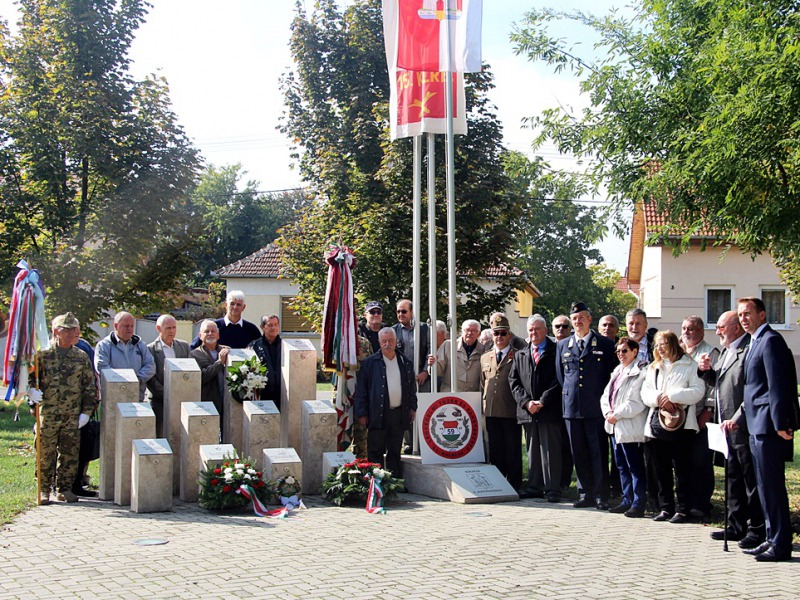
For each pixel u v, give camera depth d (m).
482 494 10.28
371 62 21.77
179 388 10.52
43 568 6.80
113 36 18.56
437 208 18.97
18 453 13.51
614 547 7.82
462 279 19.67
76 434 9.90
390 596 6.12
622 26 11.05
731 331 8.17
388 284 19.06
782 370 7.37
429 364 11.49
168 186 18.55
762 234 9.22
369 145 20.47
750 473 7.86
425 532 8.42
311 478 10.75
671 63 10.39
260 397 11.02
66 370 9.89
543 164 12.16
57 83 17.77
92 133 17.44
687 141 9.27
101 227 17.88
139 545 7.65
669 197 10.06
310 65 22.00
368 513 9.47
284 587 6.31
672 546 7.91
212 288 46.22
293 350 11.19
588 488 10.03
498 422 11.20
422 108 11.99
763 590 6.39
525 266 42.41
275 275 36.06
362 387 11.05
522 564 7.11
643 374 9.48
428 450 11.02
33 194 17.66
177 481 10.55
